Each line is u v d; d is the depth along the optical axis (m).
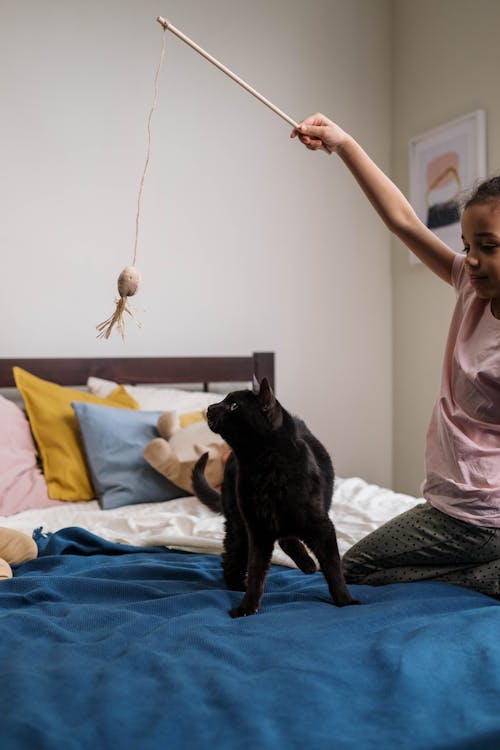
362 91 3.80
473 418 1.58
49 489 2.70
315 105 3.69
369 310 3.84
